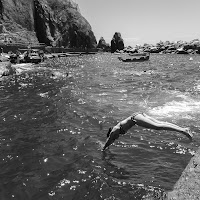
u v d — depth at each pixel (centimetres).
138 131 1218
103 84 2584
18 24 8019
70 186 784
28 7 8481
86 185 785
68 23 9388
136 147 1055
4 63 3422
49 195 743
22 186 789
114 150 1034
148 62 5400
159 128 824
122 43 9938
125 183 790
